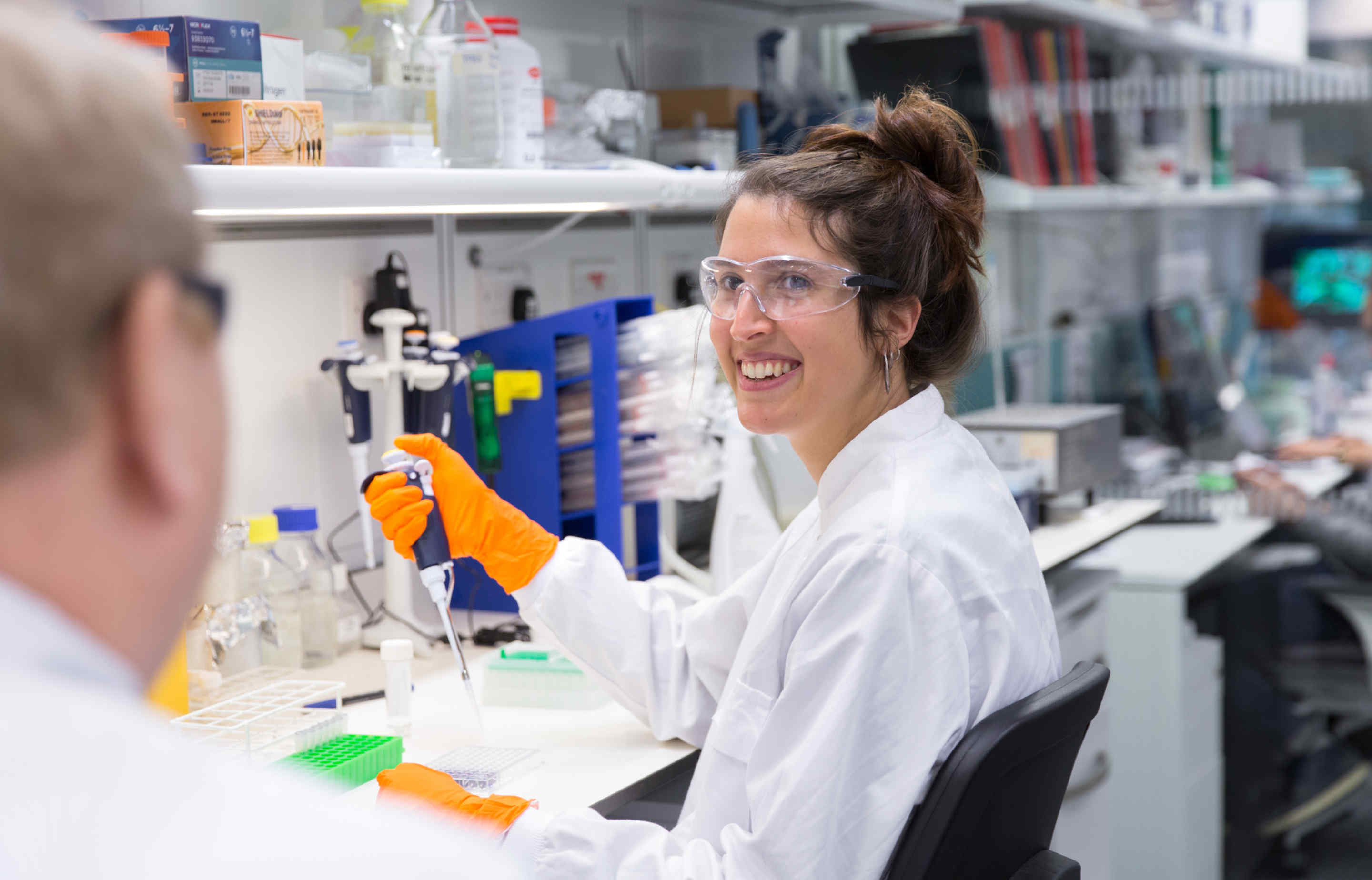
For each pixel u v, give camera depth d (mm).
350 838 419
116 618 403
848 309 1186
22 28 380
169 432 397
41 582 387
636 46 2439
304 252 1796
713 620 1379
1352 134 3635
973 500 1167
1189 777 2566
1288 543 3018
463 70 1648
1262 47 3611
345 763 1237
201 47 1350
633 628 1413
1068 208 3441
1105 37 3375
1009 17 3145
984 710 1090
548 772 1329
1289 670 2887
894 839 1040
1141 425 3525
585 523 1933
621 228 2416
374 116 1623
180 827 387
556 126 1947
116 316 382
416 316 1852
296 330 1793
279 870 396
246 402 1730
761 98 2471
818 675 1067
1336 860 3025
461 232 2057
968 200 1265
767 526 1851
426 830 447
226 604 1530
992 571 1133
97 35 407
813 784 1026
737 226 1218
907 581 1077
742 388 1234
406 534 1396
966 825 1019
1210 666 2670
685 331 1849
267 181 1236
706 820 1136
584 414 1877
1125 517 2463
